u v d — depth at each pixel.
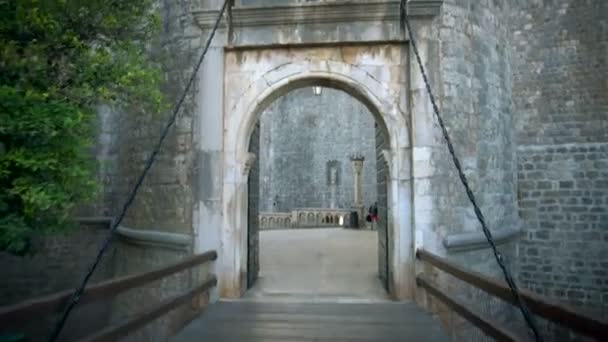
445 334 4.48
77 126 4.22
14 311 2.30
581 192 9.11
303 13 6.06
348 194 26.98
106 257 8.97
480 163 6.68
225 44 6.25
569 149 9.23
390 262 6.07
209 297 5.82
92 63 4.58
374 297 6.11
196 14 6.30
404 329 4.64
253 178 7.22
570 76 9.33
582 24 9.32
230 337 4.37
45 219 4.44
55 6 4.40
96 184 4.52
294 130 29.05
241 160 6.20
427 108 5.99
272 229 19.30
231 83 6.30
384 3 5.98
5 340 4.00
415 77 6.02
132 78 4.79
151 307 3.98
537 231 9.30
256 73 6.27
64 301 2.79
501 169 7.39
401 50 6.14
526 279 9.29
